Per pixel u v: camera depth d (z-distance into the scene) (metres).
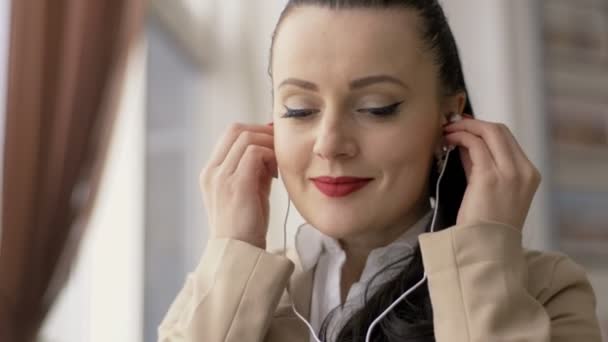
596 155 1.93
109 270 1.75
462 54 1.97
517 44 1.95
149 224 1.94
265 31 2.30
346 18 0.72
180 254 2.21
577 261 1.85
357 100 0.73
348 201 0.73
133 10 1.34
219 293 0.77
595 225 1.89
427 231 0.81
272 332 0.80
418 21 0.75
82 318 1.62
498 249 0.73
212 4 2.32
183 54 2.22
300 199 0.76
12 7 1.16
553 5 1.97
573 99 1.94
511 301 0.70
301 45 0.73
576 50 1.97
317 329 0.80
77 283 1.59
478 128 0.79
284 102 0.75
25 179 1.17
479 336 0.69
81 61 1.27
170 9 1.95
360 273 0.83
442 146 0.81
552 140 1.90
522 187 0.76
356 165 0.72
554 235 1.84
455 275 0.72
